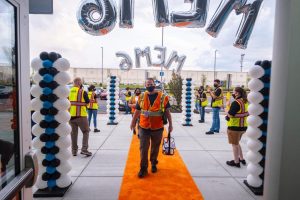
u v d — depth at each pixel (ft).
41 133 12.74
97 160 18.58
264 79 13.20
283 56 4.05
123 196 12.67
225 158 19.56
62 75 12.61
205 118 44.83
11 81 4.90
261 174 13.43
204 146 23.38
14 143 5.00
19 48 4.96
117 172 16.10
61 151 13.12
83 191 13.28
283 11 4.07
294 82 3.92
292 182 4.04
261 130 13.43
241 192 13.44
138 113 15.53
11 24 4.81
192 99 35.86
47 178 12.74
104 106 68.49
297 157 4.00
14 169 4.99
